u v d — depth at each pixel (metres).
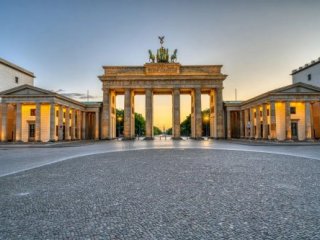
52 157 24.56
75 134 78.69
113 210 7.84
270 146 39.97
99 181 12.23
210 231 6.20
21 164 19.27
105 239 5.82
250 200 8.82
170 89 79.06
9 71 66.12
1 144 52.34
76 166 17.55
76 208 8.06
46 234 6.11
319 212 7.52
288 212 7.54
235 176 13.27
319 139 62.56
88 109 83.19
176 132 76.00
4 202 8.78
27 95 60.78
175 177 13.08
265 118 63.03
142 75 76.06
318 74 65.06
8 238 5.89
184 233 6.11
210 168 16.06
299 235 5.93
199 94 76.44
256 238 5.79
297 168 15.91
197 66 77.69
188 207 8.09
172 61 80.19
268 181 11.97
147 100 76.44
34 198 9.27
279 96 57.34
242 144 46.19
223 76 76.06
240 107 79.75
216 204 8.38
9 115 66.12
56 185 11.43
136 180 12.39
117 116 140.88
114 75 76.31
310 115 58.38
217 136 76.62
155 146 41.09
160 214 7.45
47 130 65.00
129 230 6.32
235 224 6.64
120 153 27.86
